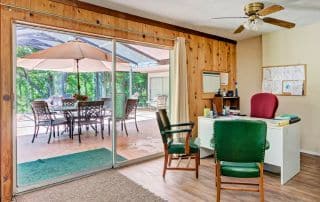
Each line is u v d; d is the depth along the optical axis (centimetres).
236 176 226
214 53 518
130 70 498
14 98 272
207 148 404
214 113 414
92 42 444
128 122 639
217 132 223
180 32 448
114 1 321
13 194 271
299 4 332
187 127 400
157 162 391
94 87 499
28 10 276
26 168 359
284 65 479
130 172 344
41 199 262
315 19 404
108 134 576
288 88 473
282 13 370
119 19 362
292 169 319
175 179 316
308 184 297
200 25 439
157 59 502
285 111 480
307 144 447
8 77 267
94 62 482
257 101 398
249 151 219
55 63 473
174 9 353
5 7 262
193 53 473
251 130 215
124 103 500
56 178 309
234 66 571
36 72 443
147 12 366
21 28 295
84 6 324
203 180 312
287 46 473
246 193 274
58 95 492
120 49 452
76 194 272
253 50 544
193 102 475
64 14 306
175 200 256
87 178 321
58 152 442
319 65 427
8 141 268
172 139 353
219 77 532
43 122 484
